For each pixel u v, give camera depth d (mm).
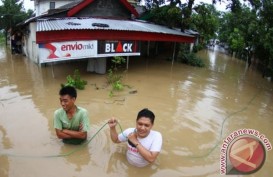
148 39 12758
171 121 7289
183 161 5266
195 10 18031
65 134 5141
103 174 4602
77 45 10289
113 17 14852
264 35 15000
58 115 5082
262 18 15586
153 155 4359
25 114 7043
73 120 5105
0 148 5266
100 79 11023
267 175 5133
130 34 11758
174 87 10969
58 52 9852
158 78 12258
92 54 10805
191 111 8266
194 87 11414
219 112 8531
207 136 6555
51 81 10531
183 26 17406
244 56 26703
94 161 4945
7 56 17750
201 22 17688
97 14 14219
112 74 11914
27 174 4508
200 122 7422
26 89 9375
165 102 8906
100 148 5383
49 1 22094
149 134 4520
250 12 18578
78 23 11516
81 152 5215
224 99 10164
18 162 4824
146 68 14258
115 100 8672
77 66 13289
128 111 7801
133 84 10773
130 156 4801
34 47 14305
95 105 8094
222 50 38438
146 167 4848
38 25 10328
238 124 7695
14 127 6219
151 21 18281
